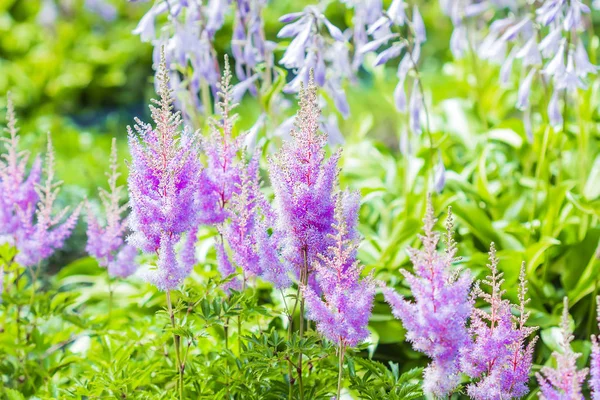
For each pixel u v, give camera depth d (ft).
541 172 6.55
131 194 4.99
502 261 6.02
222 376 5.30
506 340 4.91
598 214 6.10
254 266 5.14
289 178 4.99
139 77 13.70
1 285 5.54
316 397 5.23
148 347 5.65
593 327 6.09
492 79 8.34
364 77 12.71
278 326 5.92
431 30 14.26
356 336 4.87
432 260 4.77
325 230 5.00
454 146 7.41
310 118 4.99
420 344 4.77
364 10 6.39
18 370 5.78
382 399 5.14
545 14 5.81
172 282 5.01
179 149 5.03
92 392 5.35
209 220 5.19
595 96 6.81
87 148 10.39
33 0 16.03
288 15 5.85
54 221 5.74
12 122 5.71
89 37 14.96
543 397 4.78
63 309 5.84
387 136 10.41
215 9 6.09
